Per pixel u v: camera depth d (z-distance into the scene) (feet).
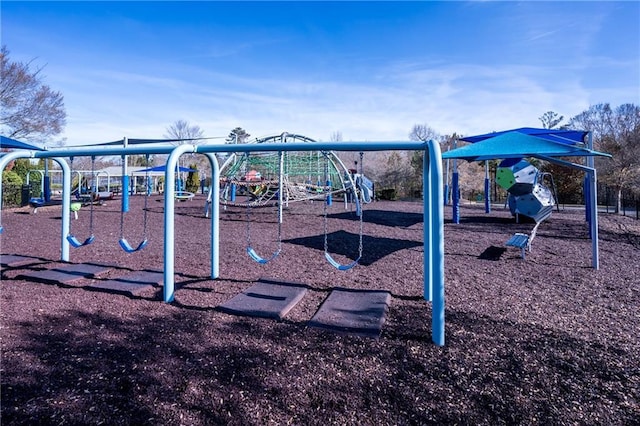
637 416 7.14
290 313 12.30
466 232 31.48
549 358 9.36
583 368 8.89
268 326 11.16
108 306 12.70
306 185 53.26
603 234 30.71
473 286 15.56
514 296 14.28
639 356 9.49
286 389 7.86
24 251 21.77
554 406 7.42
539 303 13.48
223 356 9.21
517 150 16.21
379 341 10.24
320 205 61.05
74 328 10.80
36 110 60.90
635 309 12.91
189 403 7.32
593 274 17.76
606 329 11.18
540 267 19.12
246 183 45.16
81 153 16.60
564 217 43.32
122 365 8.70
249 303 12.84
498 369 8.82
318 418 6.96
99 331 10.61
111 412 7.02
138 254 21.29
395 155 110.01
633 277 17.24
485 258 21.25
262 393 7.70
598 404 7.50
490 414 7.16
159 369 8.54
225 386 7.92
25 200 56.90
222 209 51.78
